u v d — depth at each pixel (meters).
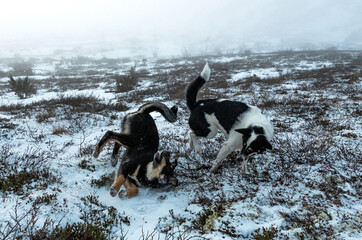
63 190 4.29
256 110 5.02
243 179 4.89
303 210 3.86
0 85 23.33
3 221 3.09
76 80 25.58
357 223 3.49
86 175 5.01
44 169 4.78
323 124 7.64
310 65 28.19
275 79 17.17
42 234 2.92
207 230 3.51
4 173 4.52
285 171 4.95
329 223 3.52
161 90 15.83
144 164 4.55
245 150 4.55
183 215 3.92
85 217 3.49
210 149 6.15
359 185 4.38
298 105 9.80
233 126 4.97
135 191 4.52
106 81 23.20
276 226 3.52
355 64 26.80
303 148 5.77
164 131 7.90
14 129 7.77
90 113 9.63
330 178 4.64
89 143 6.86
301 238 3.26
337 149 5.79
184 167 5.51
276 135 6.93
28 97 15.66
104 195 4.53
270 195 4.28
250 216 3.76
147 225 3.69
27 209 3.41
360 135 6.59
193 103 5.68
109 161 5.60
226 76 20.92
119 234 3.40
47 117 9.06
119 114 10.32
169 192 4.72
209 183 4.82
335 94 11.99
